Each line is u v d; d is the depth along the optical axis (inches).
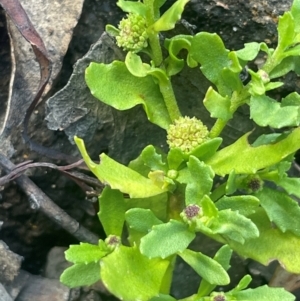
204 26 2.6
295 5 2.1
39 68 2.7
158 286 2.1
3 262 2.7
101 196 2.2
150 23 2.2
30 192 2.7
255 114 2.0
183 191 2.3
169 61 2.3
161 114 2.4
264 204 2.3
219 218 2.0
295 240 2.3
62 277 2.1
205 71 2.2
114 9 2.7
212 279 2.0
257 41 2.6
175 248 2.0
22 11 2.4
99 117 2.7
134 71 2.2
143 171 2.5
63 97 2.6
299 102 2.1
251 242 2.4
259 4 2.5
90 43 2.7
